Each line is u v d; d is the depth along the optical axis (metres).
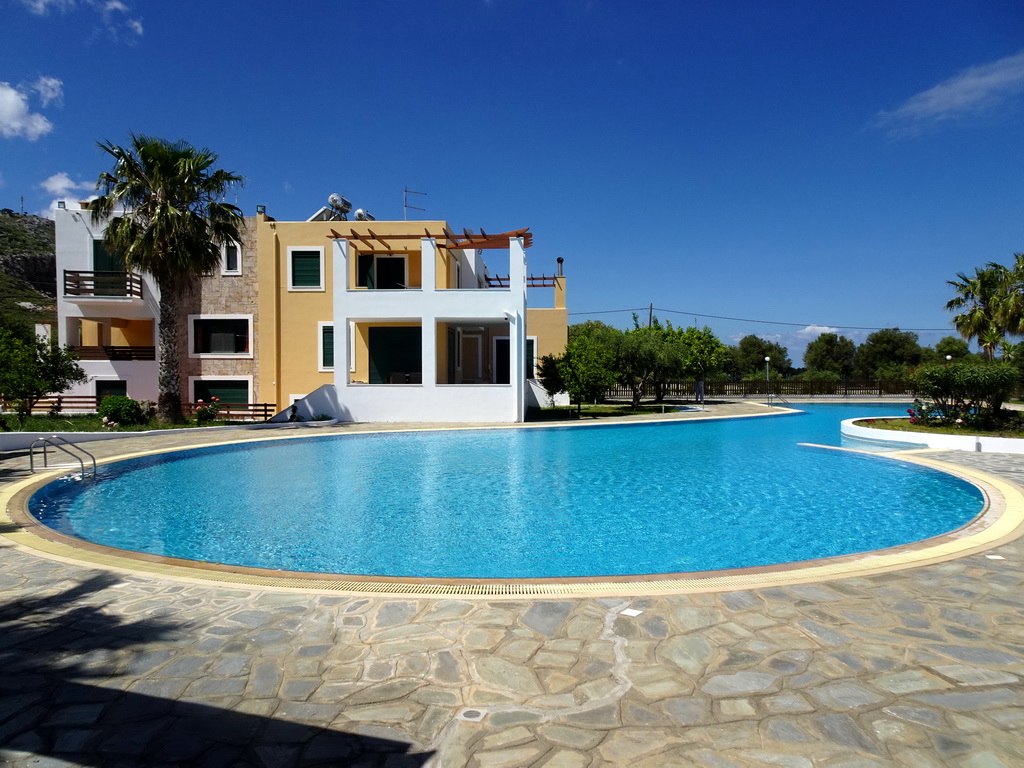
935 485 10.57
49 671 3.28
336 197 25.41
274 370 22.98
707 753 2.53
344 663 3.36
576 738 2.64
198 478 11.42
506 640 3.65
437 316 20.97
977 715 2.80
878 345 53.44
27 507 7.89
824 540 7.35
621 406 27.64
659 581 4.78
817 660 3.36
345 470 12.32
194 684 3.13
